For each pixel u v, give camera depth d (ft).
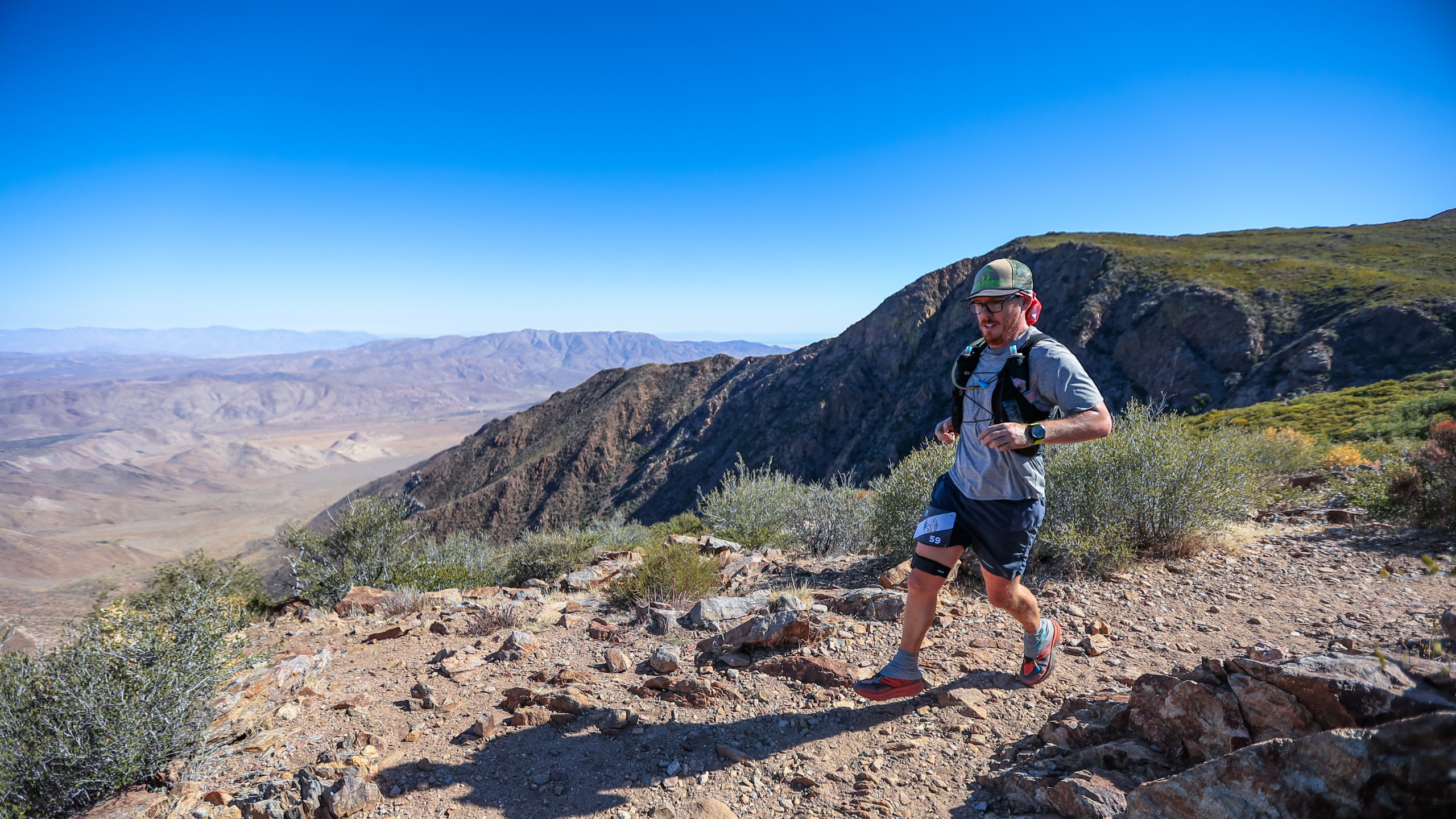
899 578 17.89
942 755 9.21
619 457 488.02
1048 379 8.48
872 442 329.52
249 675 14.75
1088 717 8.80
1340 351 188.14
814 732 10.25
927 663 12.10
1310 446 46.16
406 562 30.81
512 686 13.33
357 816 8.97
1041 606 14.92
